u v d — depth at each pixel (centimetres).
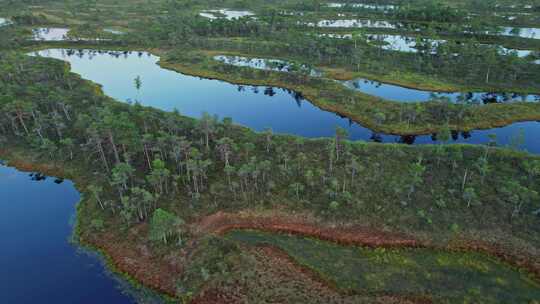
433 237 8394
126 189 9850
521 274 7638
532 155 10569
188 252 7981
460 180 9762
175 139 10650
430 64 18050
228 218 9125
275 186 9856
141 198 9381
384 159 10706
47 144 11469
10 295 7462
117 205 9344
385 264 7900
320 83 17125
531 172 9612
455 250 8156
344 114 14775
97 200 9650
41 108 13900
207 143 11394
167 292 7375
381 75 17825
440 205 8994
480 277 7581
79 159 11331
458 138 12900
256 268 7688
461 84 16662
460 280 7512
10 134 12644
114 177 9538
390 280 7525
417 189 9556
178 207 9288
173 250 8056
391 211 8988
